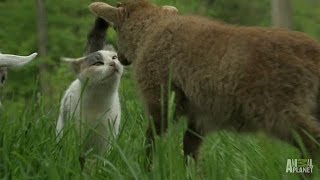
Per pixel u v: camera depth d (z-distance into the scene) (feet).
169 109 5.26
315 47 5.41
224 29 5.71
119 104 7.50
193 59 5.71
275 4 16.62
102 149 6.87
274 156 6.01
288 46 5.40
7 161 5.84
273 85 5.32
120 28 6.53
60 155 5.87
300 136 5.31
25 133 6.58
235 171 5.79
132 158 5.88
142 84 6.14
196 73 5.68
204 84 5.64
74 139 6.29
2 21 22.82
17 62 6.81
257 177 5.77
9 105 7.60
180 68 5.82
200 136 5.98
